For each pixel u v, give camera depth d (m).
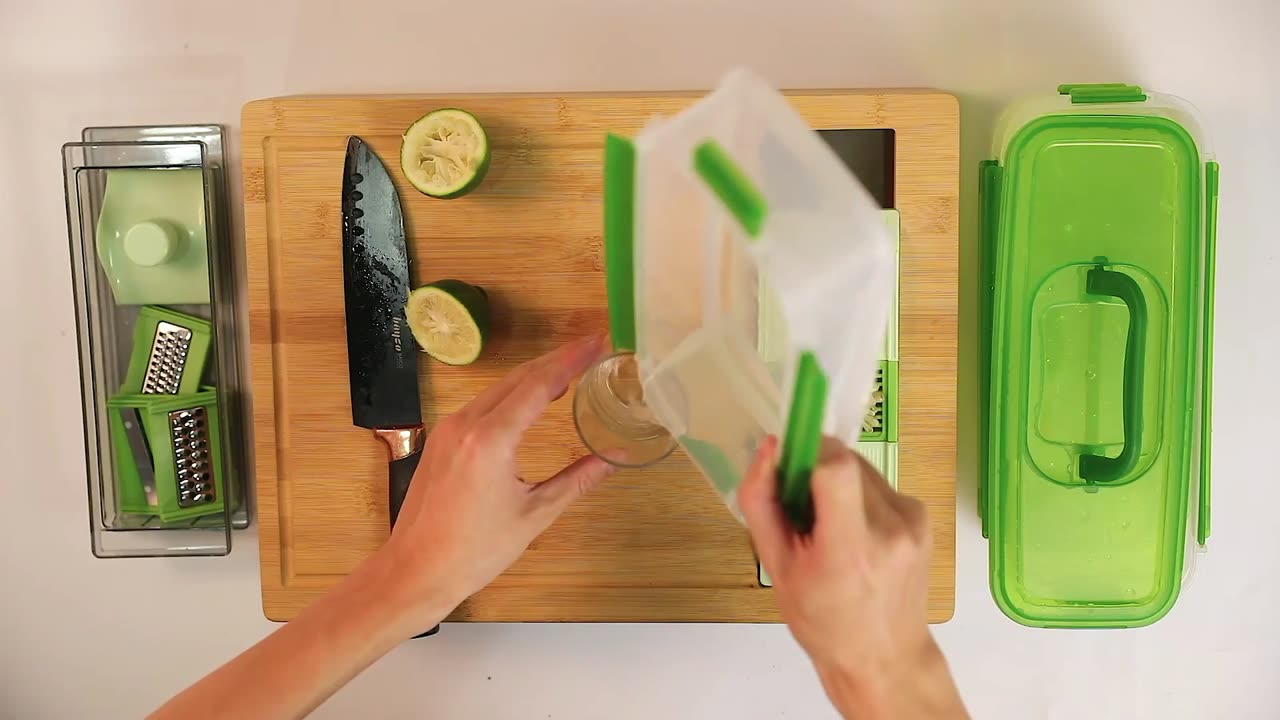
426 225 0.91
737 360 0.58
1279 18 0.93
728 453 0.61
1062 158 0.85
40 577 1.03
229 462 0.97
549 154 0.90
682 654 1.03
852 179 0.49
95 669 1.04
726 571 0.93
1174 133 0.84
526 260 0.91
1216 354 0.97
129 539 1.02
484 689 1.04
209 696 0.67
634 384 0.70
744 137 0.50
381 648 0.70
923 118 0.88
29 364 1.01
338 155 0.91
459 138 0.86
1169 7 0.93
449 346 0.87
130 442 0.96
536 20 0.96
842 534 0.50
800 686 1.02
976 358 0.97
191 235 0.95
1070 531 0.90
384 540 0.94
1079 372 0.89
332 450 0.94
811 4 0.95
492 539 0.70
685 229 0.55
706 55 0.95
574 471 0.73
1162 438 0.88
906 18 0.94
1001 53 0.94
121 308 0.98
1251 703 0.99
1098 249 0.86
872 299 0.48
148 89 0.97
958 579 0.99
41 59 0.97
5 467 1.02
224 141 0.97
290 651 0.68
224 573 1.03
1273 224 0.95
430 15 0.96
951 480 0.91
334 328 0.93
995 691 1.01
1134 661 1.00
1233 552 0.98
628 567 0.94
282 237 0.92
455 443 0.67
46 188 0.99
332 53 0.97
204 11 0.97
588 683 1.03
